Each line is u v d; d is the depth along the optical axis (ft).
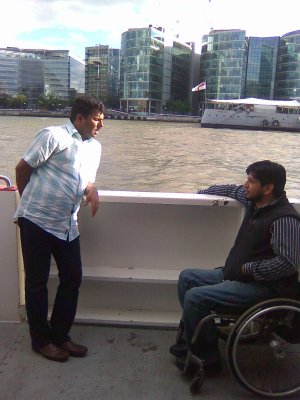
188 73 469.98
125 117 376.48
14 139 136.26
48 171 8.61
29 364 9.08
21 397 8.09
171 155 106.11
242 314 7.93
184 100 445.78
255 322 8.08
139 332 10.46
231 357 7.91
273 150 128.47
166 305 11.10
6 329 10.36
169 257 11.02
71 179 8.68
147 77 400.47
